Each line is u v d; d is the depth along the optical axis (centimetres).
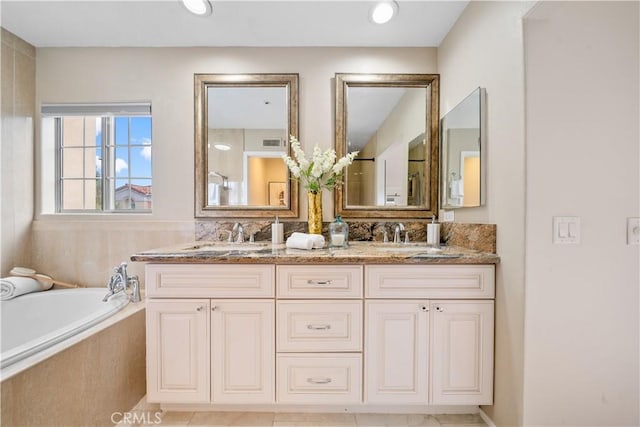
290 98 201
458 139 171
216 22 177
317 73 203
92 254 202
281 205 203
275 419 148
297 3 161
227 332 143
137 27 182
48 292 187
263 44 200
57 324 185
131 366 152
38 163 204
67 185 213
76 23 179
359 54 203
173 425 144
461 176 167
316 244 163
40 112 203
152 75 202
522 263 120
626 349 120
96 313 148
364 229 202
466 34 164
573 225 118
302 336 142
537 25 118
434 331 141
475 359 142
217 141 202
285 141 202
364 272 142
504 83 131
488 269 140
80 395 122
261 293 142
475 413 153
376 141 202
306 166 183
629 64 118
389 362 142
